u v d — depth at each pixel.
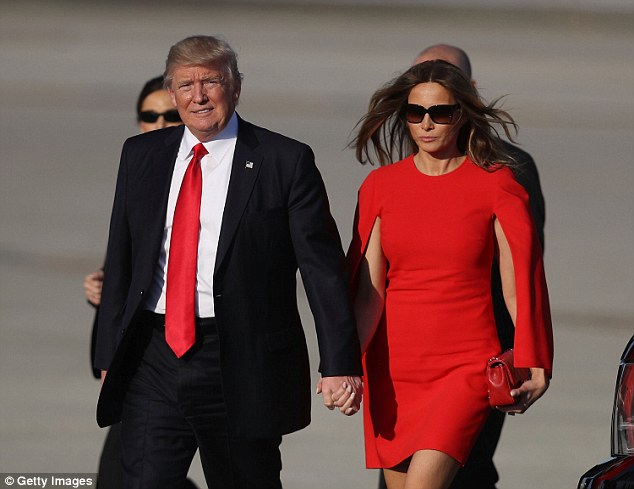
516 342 18.11
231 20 172.88
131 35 153.50
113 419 18.23
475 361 18.50
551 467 27.03
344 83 112.19
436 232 18.56
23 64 123.94
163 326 17.55
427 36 160.38
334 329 17.42
